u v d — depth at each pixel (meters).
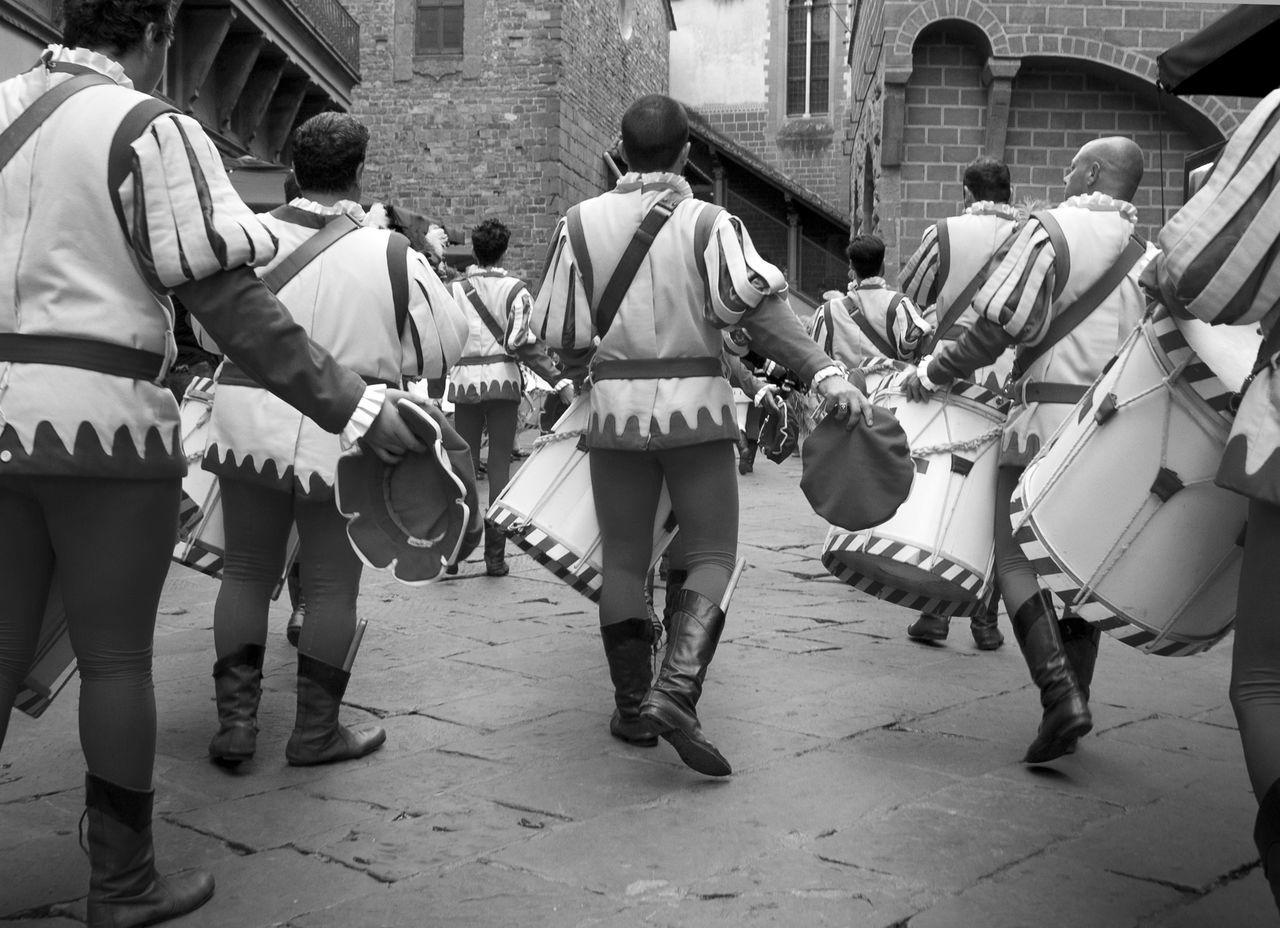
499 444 7.41
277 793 3.30
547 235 26.64
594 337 3.54
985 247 4.60
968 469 3.80
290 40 19.78
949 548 3.74
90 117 2.23
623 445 3.41
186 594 6.38
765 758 3.60
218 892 2.65
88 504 2.29
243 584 3.57
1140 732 3.89
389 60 26.86
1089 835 2.97
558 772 3.46
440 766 3.53
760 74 38.31
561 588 6.62
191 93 17.34
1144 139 12.02
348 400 2.35
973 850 2.87
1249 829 3.03
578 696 4.34
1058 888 2.65
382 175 27.02
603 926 2.47
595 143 29.42
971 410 3.83
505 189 26.72
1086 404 2.94
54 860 2.87
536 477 3.78
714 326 3.33
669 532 3.72
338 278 3.50
